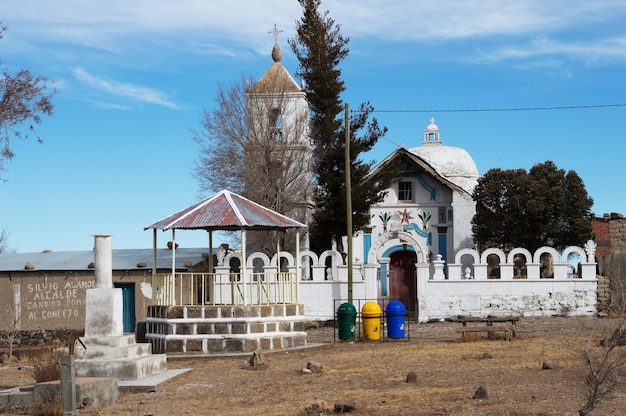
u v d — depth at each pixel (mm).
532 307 35000
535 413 13367
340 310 28031
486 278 35344
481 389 15266
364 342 26984
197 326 25109
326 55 43594
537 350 22000
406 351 23609
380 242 37250
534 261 35281
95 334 20250
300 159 43938
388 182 43219
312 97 43594
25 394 16297
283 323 25984
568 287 34969
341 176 41969
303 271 38781
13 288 39969
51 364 18828
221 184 44438
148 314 26578
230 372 21344
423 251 36406
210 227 27375
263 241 44094
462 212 44812
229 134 44750
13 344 39469
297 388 18000
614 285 33094
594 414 13117
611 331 25156
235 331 24984
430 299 35438
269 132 44500
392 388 17109
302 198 43469
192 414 15445
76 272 39875
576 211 44812
